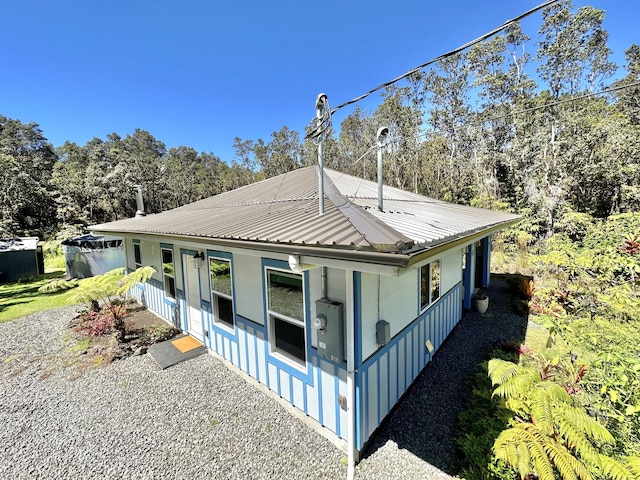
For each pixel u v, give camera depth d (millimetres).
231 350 4699
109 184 31453
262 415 3600
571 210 13031
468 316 6918
